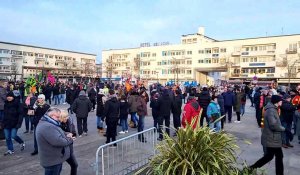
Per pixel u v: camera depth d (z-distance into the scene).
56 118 4.79
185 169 4.21
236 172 4.73
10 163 7.28
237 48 70.38
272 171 6.48
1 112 11.12
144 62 87.00
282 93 11.60
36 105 8.16
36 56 98.25
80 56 114.31
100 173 6.08
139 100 11.00
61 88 23.80
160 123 10.44
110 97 9.16
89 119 15.85
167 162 4.52
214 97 10.12
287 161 7.51
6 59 89.06
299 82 59.34
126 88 17.77
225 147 4.75
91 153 8.34
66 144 4.71
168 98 10.47
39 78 35.84
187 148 4.47
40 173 6.52
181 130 4.70
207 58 74.81
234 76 69.00
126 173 5.75
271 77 64.44
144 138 6.64
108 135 9.21
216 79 57.88
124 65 92.31
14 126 8.14
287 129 9.10
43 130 4.60
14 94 8.26
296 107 10.44
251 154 8.11
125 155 6.09
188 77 77.56
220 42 73.00
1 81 11.31
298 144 9.73
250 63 67.88
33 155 8.05
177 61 80.06
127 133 11.56
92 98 19.19
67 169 6.81
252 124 14.11
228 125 13.79
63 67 99.50
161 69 83.31
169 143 4.70
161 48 83.69
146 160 6.26
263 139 6.00
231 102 14.35
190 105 8.92
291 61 61.62
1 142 9.76
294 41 62.62
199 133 4.52
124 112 11.53
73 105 10.97
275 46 65.12
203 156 4.42
